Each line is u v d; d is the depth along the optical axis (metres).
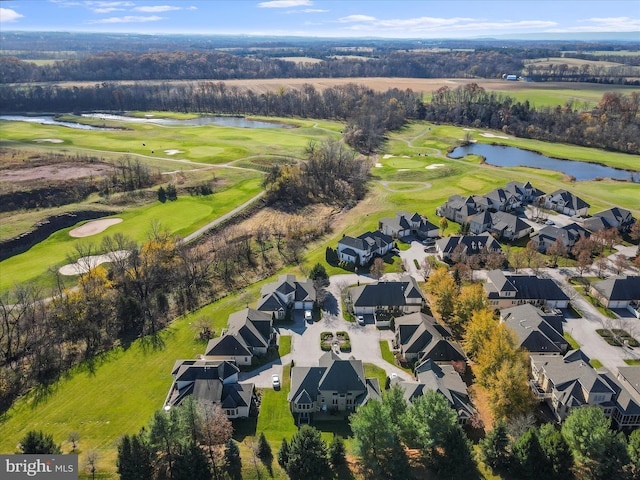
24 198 165.12
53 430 73.69
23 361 91.12
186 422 64.94
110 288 113.56
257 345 91.31
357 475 63.78
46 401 80.75
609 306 107.12
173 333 99.38
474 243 132.25
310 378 79.62
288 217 165.75
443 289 102.69
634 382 79.06
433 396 65.69
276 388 82.88
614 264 127.12
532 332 90.69
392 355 91.69
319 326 101.06
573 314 104.94
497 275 111.56
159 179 193.25
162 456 64.31
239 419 76.38
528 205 174.38
